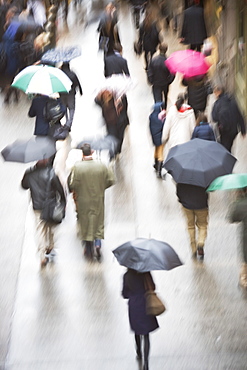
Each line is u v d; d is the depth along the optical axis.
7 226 27.88
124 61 35.53
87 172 24.42
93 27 52.81
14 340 20.95
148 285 18.64
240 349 20.34
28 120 37.53
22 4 47.41
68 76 34.62
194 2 44.38
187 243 26.25
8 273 24.67
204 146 23.75
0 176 31.73
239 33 37.72
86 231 24.86
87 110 38.00
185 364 19.72
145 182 31.08
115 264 25.02
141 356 19.83
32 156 24.86
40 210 24.58
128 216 28.45
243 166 31.91
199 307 22.41
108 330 21.31
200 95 34.03
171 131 29.20
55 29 46.19
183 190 24.17
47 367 19.70
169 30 51.25
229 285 23.50
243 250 22.12
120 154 33.56
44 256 25.17
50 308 22.55
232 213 22.17
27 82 31.06
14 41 39.59
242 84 37.06
